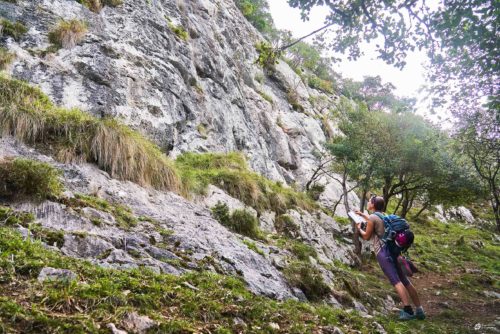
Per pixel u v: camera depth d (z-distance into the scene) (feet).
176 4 61.87
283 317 15.19
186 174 34.17
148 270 14.94
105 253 15.57
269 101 84.23
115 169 25.52
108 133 26.08
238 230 30.04
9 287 10.63
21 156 21.75
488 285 42.88
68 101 32.22
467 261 62.34
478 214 124.47
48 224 16.40
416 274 45.73
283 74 100.58
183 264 17.85
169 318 11.55
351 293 27.86
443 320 24.81
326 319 17.25
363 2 23.47
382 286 35.09
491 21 20.20
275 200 42.14
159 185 28.43
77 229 16.93
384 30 24.29
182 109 45.70
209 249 21.04
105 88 35.78
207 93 56.44
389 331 18.95
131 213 21.79
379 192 91.91
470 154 51.44
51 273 11.80
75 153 24.44
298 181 72.95
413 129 49.26
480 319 25.75
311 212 49.01
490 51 21.75
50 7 38.78
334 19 24.75
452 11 20.92
